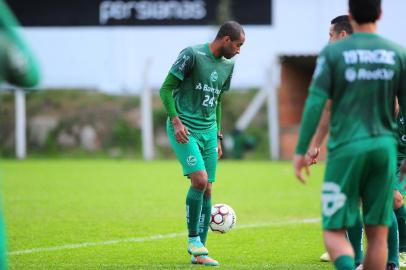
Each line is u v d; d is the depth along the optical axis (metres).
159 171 76.38
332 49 21.73
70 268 29.19
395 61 21.73
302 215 46.19
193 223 29.97
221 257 32.03
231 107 100.00
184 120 30.08
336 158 21.47
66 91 104.50
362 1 21.88
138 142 98.38
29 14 103.25
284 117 100.81
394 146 21.94
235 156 93.88
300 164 21.52
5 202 52.03
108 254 32.72
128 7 102.81
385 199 21.86
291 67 102.56
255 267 29.25
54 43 103.56
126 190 59.78
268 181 66.75
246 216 45.69
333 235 21.52
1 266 19.08
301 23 100.31
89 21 103.31
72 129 99.75
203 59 29.75
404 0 94.62
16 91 93.69
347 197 21.44
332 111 21.86
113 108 101.44
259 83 100.56
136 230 40.03
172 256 32.22
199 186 29.50
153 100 102.06
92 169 78.56
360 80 21.42
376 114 21.59
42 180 67.38
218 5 101.00
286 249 34.09
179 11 102.00
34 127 99.88
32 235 38.22
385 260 22.11
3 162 88.00
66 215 45.81
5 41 17.64
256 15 100.88
